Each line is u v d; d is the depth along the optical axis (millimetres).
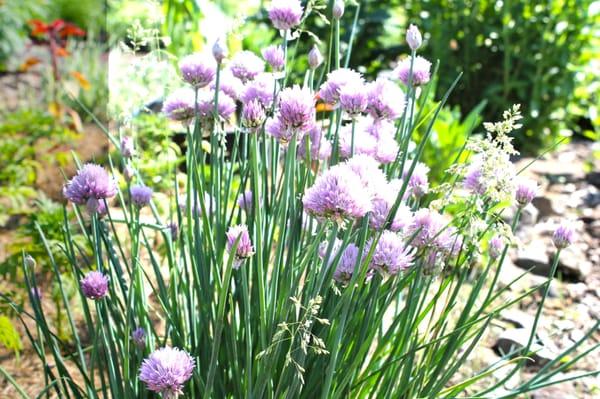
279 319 551
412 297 597
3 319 879
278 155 649
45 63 1647
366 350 595
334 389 583
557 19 1896
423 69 658
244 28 1822
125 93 1183
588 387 954
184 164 1314
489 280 1186
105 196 580
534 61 1891
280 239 542
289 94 520
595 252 1363
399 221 571
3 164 1150
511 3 1915
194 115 631
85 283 562
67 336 955
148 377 487
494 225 605
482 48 1959
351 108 569
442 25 1966
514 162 1773
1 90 1556
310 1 660
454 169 603
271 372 526
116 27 1643
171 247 691
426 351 628
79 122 1340
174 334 621
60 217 974
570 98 1903
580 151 1862
